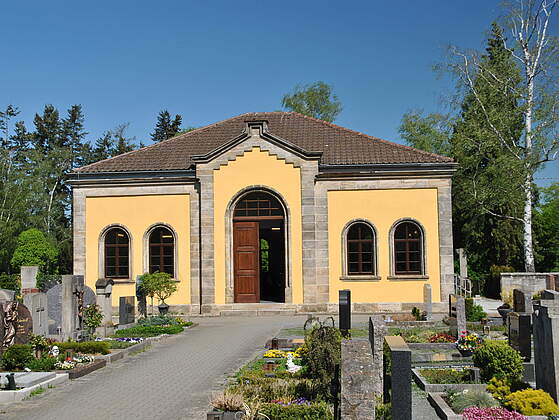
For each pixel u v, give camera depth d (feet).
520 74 123.44
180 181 102.73
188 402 42.11
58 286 76.79
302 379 44.11
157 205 103.09
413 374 49.62
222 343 67.82
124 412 39.93
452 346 63.31
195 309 100.42
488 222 153.69
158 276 94.07
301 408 35.94
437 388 44.83
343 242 99.09
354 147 106.73
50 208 203.10
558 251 162.61
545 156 118.11
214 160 99.91
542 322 40.14
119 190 103.71
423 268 98.22
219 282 98.48
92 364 54.70
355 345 32.01
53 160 219.00
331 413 35.76
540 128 118.73
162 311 96.53
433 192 99.09
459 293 104.88
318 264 98.43
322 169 100.42
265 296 117.29
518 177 118.21
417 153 103.35
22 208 181.16
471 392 41.11
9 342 55.62
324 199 99.55
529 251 121.29
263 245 154.92
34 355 54.08
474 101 130.11
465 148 135.23
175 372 52.70
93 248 103.65
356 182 99.66
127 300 85.61
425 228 98.53
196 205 102.22
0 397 43.68
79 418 38.86
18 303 58.18
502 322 81.87
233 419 36.09
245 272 99.96
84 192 104.32
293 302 97.40
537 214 158.92
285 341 62.54
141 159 107.76
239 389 41.45
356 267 99.66
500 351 46.09
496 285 134.92
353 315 93.91
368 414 31.50
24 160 229.45
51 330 73.26
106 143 260.01
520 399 37.55
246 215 100.27
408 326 79.92
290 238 97.96
